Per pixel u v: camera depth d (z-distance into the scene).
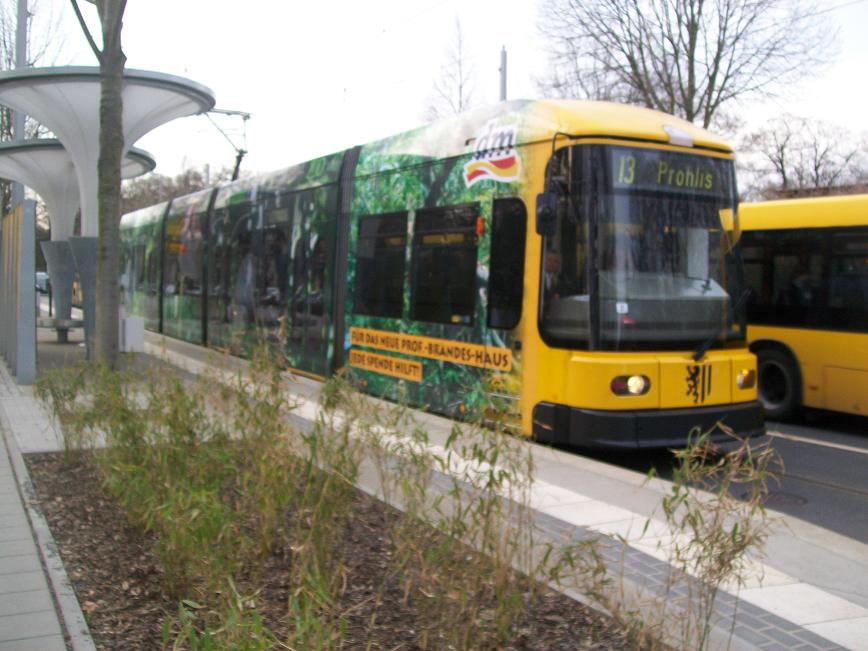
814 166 49.22
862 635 4.19
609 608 3.82
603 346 7.75
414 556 3.91
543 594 4.20
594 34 24.83
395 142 10.93
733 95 24.23
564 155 8.05
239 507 4.93
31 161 18.34
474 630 3.69
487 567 3.86
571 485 6.89
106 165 11.59
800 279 11.13
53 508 5.92
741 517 3.52
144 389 6.55
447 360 9.46
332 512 4.33
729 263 8.61
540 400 8.11
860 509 6.93
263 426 4.90
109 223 11.61
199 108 15.66
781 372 11.41
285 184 13.84
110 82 11.58
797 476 8.09
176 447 5.24
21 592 4.39
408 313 10.21
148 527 4.64
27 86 14.15
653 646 3.70
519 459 4.05
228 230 16.25
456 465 4.43
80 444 7.00
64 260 18.73
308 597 3.48
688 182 8.38
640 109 8.82
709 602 3.64
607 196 7.91
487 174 8.96
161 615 4.10
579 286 7.88
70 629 3.91
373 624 3.80
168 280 20.39
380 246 10.92
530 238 8.31
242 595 3.98
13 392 11.46
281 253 13.77
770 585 4.87
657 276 8.09
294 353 12.95
